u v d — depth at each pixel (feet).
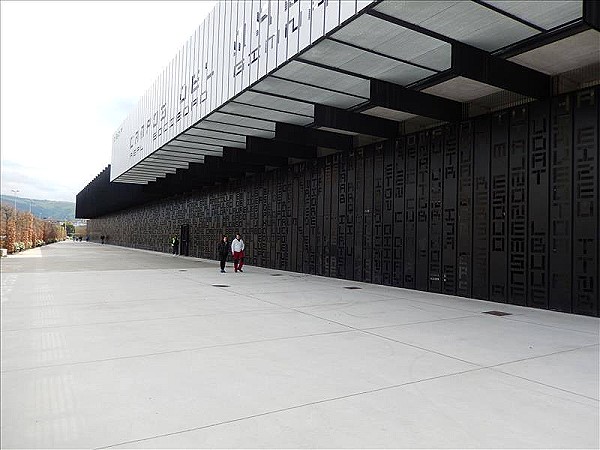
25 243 165.37
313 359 20.01
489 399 15.16
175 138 72.38
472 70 32.37
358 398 15.17
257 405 14.48
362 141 57.06
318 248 64.69
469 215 42.45
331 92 45.29
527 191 37.60
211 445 11.61
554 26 29.30
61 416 13.48
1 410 13.96
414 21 29.30
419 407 14.40
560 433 12.53
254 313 32.01
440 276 45.03
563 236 34.83
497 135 40.40
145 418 13.35
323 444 11.73
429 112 42.34
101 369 18.26
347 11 30.32
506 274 38.81
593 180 33.22
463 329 27.02
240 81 47.60
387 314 32.09
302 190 69.62
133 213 199.82
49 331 25.45
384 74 39.50
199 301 37.76
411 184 49.19
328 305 36.11
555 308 34.96
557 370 18.61
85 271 68.28
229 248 95.25
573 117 34.76
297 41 36.60
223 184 100.01
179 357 20.16
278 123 57.36
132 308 33.83
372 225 54.49
